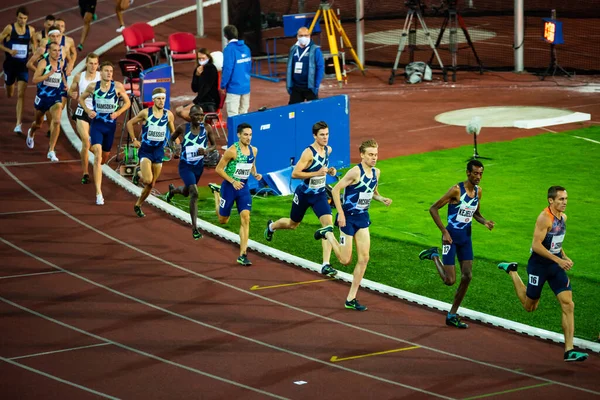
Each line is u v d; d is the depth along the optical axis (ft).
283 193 161.07
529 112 215.10
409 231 141.18
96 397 90.63
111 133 153.28
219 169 125.08
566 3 339.98
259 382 93.66
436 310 114.21
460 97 233.96
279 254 131.85
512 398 89.97
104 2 325.62
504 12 291.79
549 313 112.68
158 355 100.27
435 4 325.01
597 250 131.64
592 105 220.84
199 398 90.22
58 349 101.86
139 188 161.48
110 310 112.88
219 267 128.06
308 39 186.09
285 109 163.63
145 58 206.08
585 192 157.07
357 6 272.72
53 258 130.31
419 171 170.71
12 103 219.82
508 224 143.02
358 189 108.99
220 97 186.29
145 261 129.80
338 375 95.30
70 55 185.57
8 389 92.27
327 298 117.50
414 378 94.58
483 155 179.93
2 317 110.42
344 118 173.88
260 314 112.06
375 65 276.21
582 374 95.91
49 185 163.73
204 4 331.77
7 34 194.18
